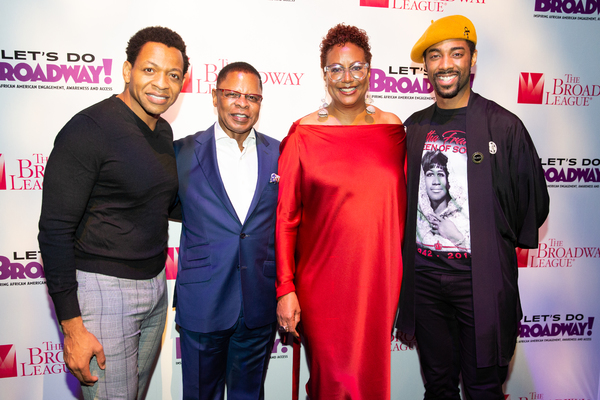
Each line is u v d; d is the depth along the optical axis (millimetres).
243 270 1289
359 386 1384
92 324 1103
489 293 1336
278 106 1770
